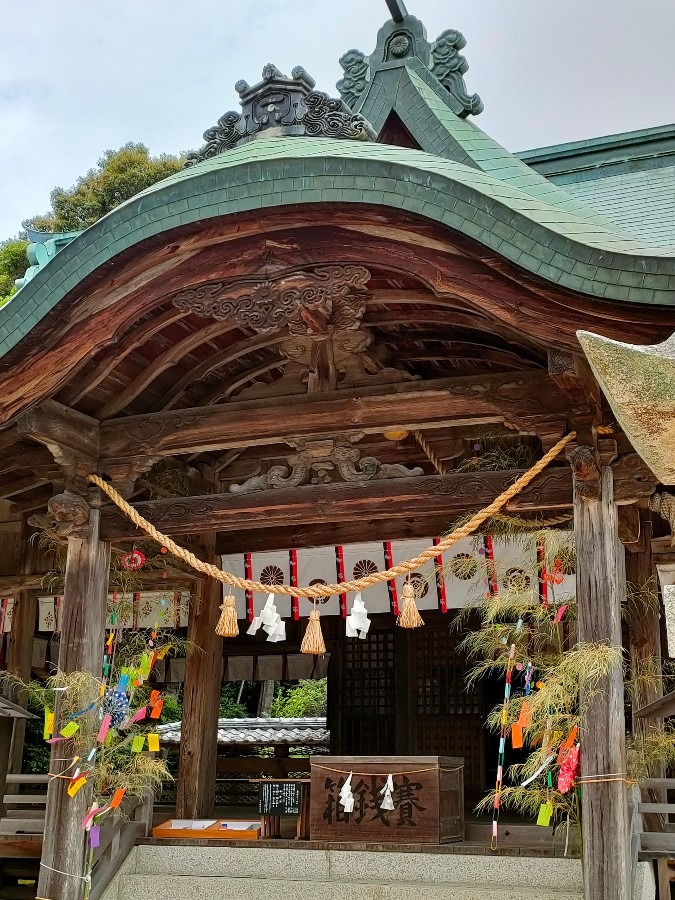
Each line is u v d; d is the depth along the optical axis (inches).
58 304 259.1
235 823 341.1
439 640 512.7
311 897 282.0
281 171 237.3
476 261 236.1
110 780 303.7
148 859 312.5
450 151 315.6
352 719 524.7
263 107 281.7
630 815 271.0
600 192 418.0
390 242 244.7
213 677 410.3
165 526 306.5
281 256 256.4
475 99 340.5
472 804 489.1
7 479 403.9
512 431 335.0
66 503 304.7
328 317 264.2
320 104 273.0
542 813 245.9
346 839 305.3
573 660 236.5
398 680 512.4
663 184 401.7
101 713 296.8
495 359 305.0
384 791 301.4
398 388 282.0
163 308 280.5
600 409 258.8
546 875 271.7
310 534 412.8
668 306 208.2
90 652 301.3
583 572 252.8
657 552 375.6
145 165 882.1
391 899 274.1
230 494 302.0
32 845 352.8
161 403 323.9
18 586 434.3
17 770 442.3
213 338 304.8
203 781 395.5
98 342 268.7
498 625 285.3
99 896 292.2
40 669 483.8
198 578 410.6
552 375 233.6
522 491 272.7
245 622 561.3
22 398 275.6
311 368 293.7
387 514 284.8
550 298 224.5
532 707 238.2
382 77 338.3
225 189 242.1
